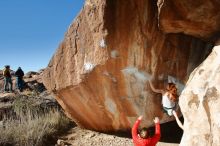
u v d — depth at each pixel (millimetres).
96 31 7445
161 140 9117
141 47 7508
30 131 9555
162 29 6949
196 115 5926
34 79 19484
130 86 8141
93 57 7793
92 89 8531
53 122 10625
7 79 17297
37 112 11836
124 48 7434
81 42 8094
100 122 9531
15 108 11641
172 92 7598
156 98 8297
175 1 6086
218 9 6180
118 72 7871
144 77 7930
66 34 8625
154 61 7797
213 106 5465
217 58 6152
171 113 7602
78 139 9648
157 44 7621
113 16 7098
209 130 5527
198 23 6492
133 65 7727
